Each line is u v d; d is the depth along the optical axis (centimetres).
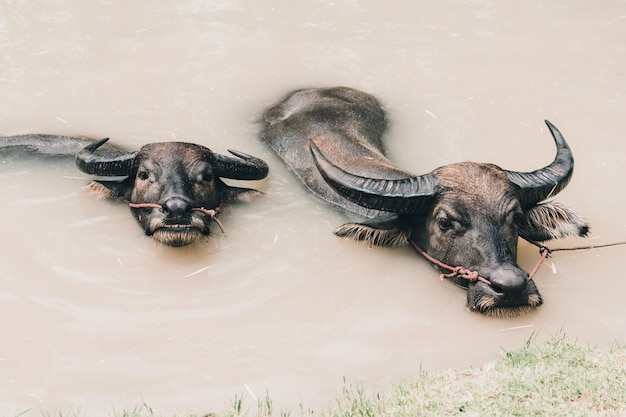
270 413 487
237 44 1062
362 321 596
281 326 587
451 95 949
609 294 631
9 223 705
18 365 534
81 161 748
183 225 676
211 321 590
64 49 1030
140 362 542
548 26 1119
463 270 627
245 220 728
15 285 621
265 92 962
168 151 727
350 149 795
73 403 502
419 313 609
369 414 465
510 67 1009
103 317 589
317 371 538
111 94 940
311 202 761
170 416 488
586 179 786
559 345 550
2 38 1050
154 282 636
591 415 450
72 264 654
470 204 639
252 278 646
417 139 865
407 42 1073
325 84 978
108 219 721
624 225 719
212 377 529
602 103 925
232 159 751
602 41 1075
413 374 536
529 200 668
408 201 656
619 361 511
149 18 1123
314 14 1151
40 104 916
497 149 842
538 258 682
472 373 514
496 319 605
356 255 680
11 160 805
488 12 1162
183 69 999
